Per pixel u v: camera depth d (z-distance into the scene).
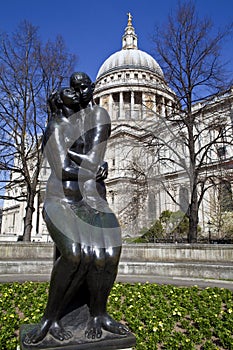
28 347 2.71
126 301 6.74
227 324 5.15
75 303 3.11
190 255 12.37
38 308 5.96
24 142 20.20
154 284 8.65
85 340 2.83
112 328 2.97
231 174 20.73
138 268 11.10
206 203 29.17
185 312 6.00
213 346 4.26
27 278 9.99
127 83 48.31
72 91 3.40
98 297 2.99
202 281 9.88
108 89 50.12
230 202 23.98
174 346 4.21
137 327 4.92
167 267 10.92
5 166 19.33
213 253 12.12
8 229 72.50
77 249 2.83
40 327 2.91
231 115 18.28
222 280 9.89
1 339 4.45
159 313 5.82
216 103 18.70
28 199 20.00
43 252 13.98
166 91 20.14
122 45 79.19
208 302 6.84
